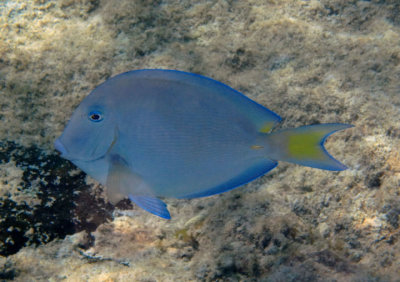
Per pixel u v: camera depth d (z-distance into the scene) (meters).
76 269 0.72
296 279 0.69
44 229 0.75
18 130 0.80
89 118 0.61
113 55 0.83
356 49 0.82
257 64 0.82
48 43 0.85
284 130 0.61
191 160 0.61
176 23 0.85
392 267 0.68
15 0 0.91
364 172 0.73
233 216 0.74
